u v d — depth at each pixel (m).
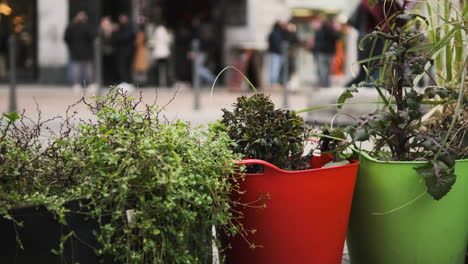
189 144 3.16
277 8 22.45
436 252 3.57
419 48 3.72
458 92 3.78
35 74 21.36
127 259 2.88
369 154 3.78
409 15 3.70
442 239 3.56
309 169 3.32
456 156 3.60
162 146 3.00
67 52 20.41
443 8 4.09
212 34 22.45
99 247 2.90
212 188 3.07
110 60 20.09
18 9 21.06
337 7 21.44
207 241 3.19
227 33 22.55
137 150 2.92
